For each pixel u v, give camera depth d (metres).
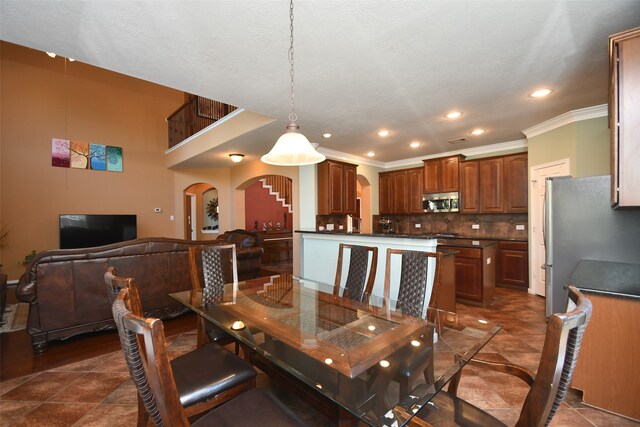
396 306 2.07
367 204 6.68
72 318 2.79
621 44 1.68
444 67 2.38
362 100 3.04
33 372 2.30
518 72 2.48
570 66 2.39
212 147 5.03
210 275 2.61
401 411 1.08
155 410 0.96
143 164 6.91
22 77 5.52
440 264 2.13
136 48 2.06
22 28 1.81
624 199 1.68
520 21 1.80
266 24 1.80
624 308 1.78
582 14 1.74
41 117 5.69
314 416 1.79
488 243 4.14
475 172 5.27
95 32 1.87
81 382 2.16
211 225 9.66
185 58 2.19
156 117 7.15
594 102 3.19
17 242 5.41
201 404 1.34
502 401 1.92
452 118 3.67
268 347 1.54
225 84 2.64
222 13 1.70
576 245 2.40
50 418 1.76
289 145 2.04
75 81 6.07
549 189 2.55
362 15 1.73
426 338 1.56
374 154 5.89
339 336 1.55
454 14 1.74
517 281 4.74
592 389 1.87
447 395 1.30
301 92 2.83
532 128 4.10
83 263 2.84
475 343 1.55
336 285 2.72
